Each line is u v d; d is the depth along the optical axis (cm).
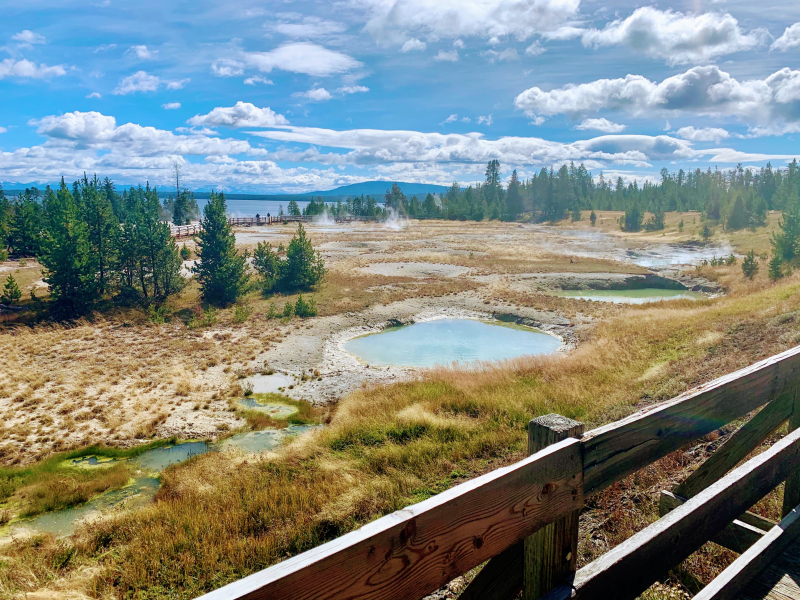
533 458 165
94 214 3142
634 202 9956
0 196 5900
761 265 4203
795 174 10562
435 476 867
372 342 2528
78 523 949
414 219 12662
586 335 2491
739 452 316
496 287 3778
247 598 101
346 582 122
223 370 2042
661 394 1111
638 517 543
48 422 1502
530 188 15075
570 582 179
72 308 2873
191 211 10306
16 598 607
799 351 323
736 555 373
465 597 184
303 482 898
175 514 816
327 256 5444
